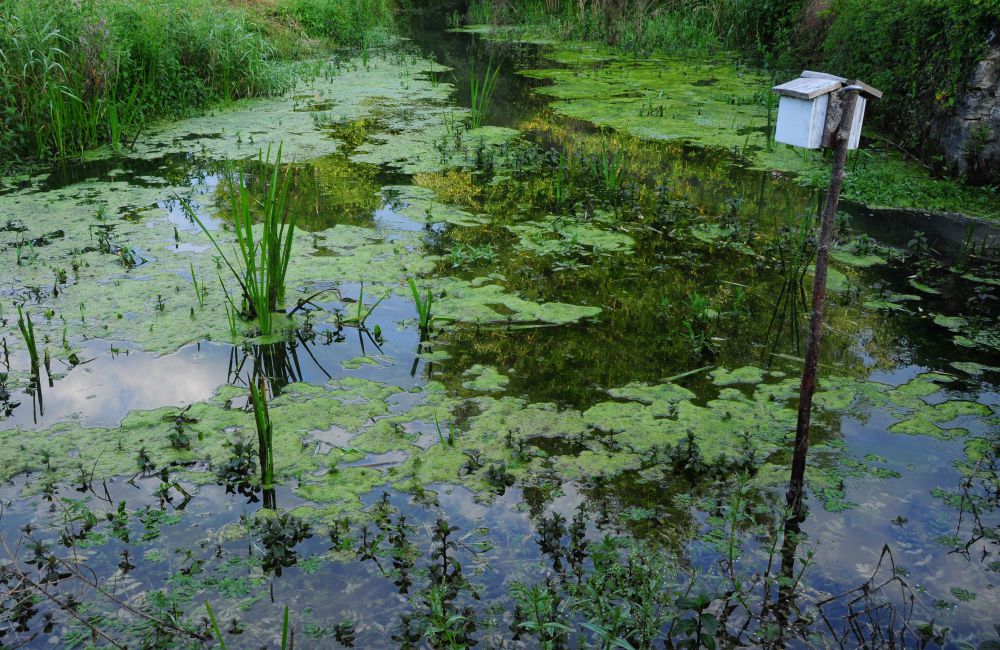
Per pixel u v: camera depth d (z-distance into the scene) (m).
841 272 5.37
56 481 3.22
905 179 7.11
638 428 3.63
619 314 4.77
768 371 4.14
